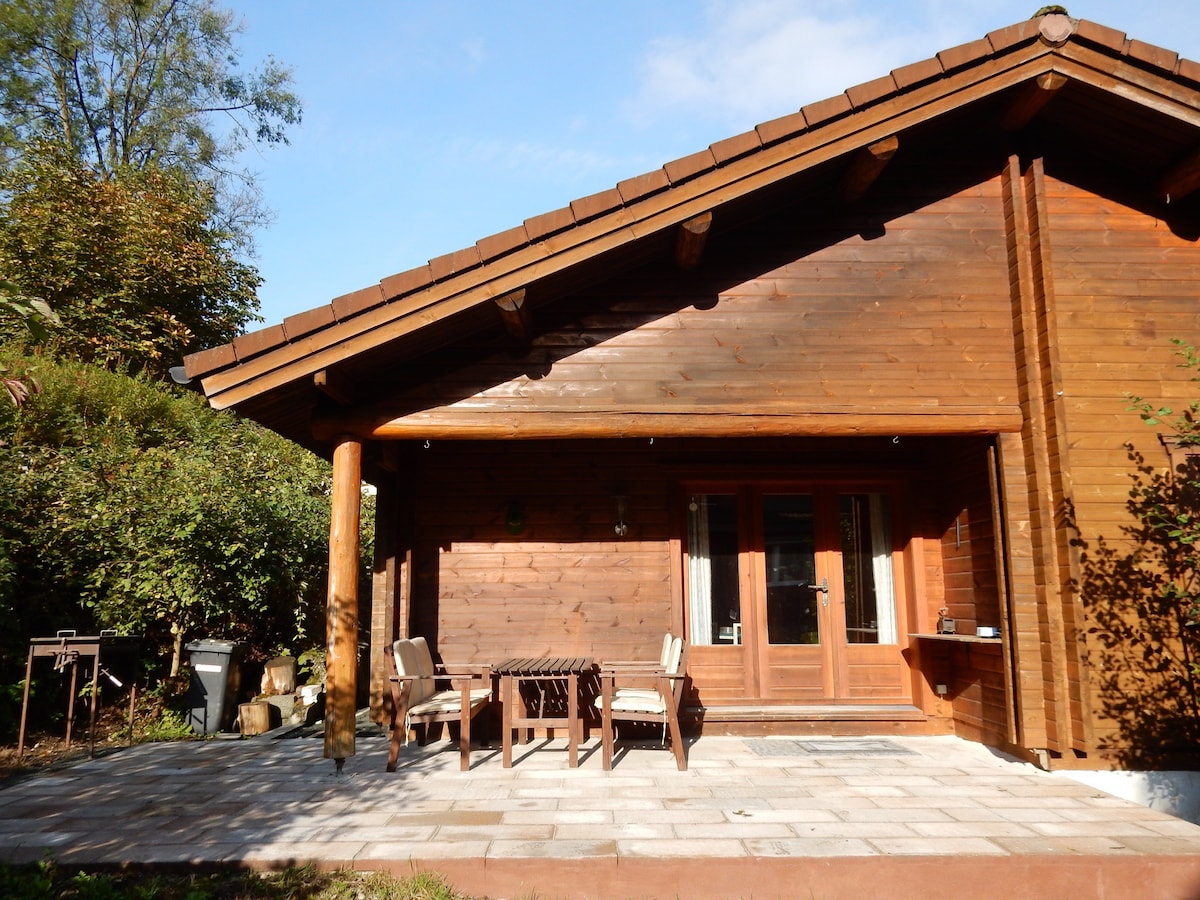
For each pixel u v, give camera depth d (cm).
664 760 564
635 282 588
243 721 727
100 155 1759
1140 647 541
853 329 586
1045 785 495
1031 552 565
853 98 533
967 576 631
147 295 1365
